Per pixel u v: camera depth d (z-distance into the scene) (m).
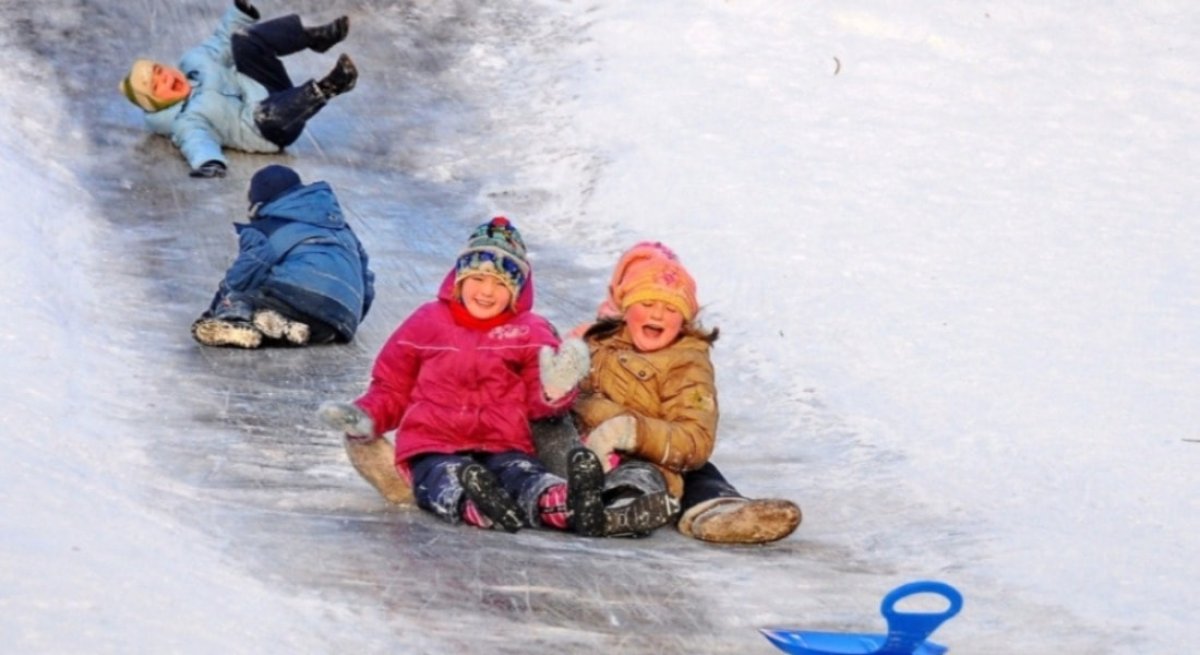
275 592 19.56
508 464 23.33
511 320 24.00
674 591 20.94
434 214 43.34
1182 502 25.59
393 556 21.33
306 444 26.47
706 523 23.05
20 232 35.75
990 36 56.41
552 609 19.97
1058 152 47.72
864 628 20.12
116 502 22.11
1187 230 42.00
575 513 22.42
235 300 32.09
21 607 17.53
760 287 37.53
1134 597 21.62
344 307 32.31
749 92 51.81
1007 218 42.47
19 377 26.86
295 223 32.66
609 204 44.09
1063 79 53.47
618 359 24.59
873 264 39.00
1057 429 29.00
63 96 48.31
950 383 31.53
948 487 26.39
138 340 31.19
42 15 53.44
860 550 23.39
